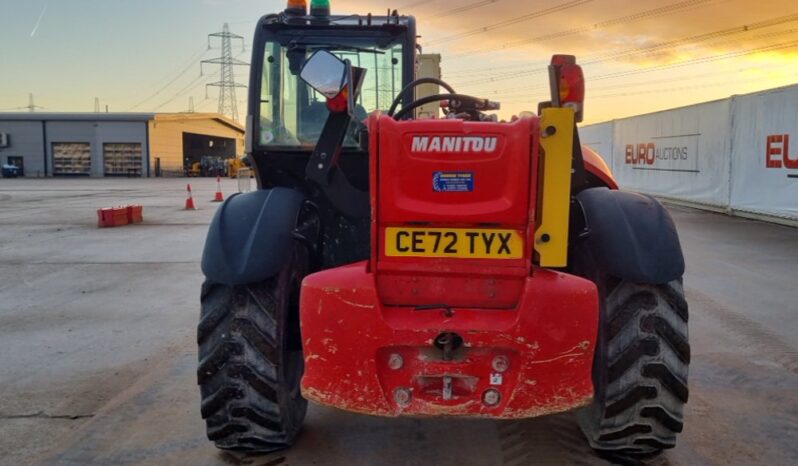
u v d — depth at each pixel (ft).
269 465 11.21
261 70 12.72
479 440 12.13
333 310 8.91
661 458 11.25
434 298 9.09
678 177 59.52
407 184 8.76
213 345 10.37
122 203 68.59
